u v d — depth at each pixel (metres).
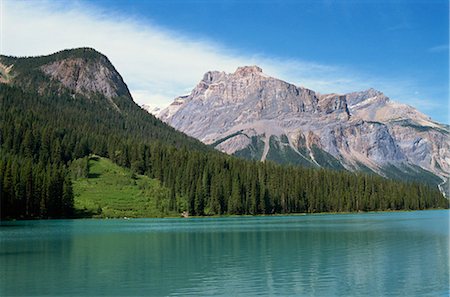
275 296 65.19
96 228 168.62
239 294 66.44
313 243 119.50
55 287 70.38
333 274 79.00
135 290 68.75
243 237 135.00
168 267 85.06
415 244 116.38
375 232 149.38
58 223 194.12
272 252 103.19
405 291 67.81
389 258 94.81
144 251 105.25
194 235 141.12
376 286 70.62
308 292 67.31
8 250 107.06
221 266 86.38
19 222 199.62
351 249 108.00
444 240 124.56
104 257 96.62
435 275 77.81
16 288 70.00
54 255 99.06
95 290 68.69
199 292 67.44
